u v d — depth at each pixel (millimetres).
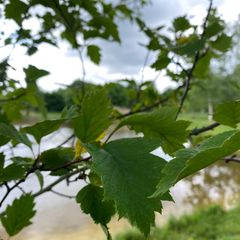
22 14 350
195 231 2279
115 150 160
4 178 195
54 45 367
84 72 455
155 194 105
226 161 243
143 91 571
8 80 329
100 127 183
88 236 2486
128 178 147
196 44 397
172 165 108
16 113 444
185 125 187
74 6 384
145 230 140
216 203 3152
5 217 237
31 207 240
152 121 187
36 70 287
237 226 2311
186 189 3549
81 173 209
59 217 2809
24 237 2465
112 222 2596
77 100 448
